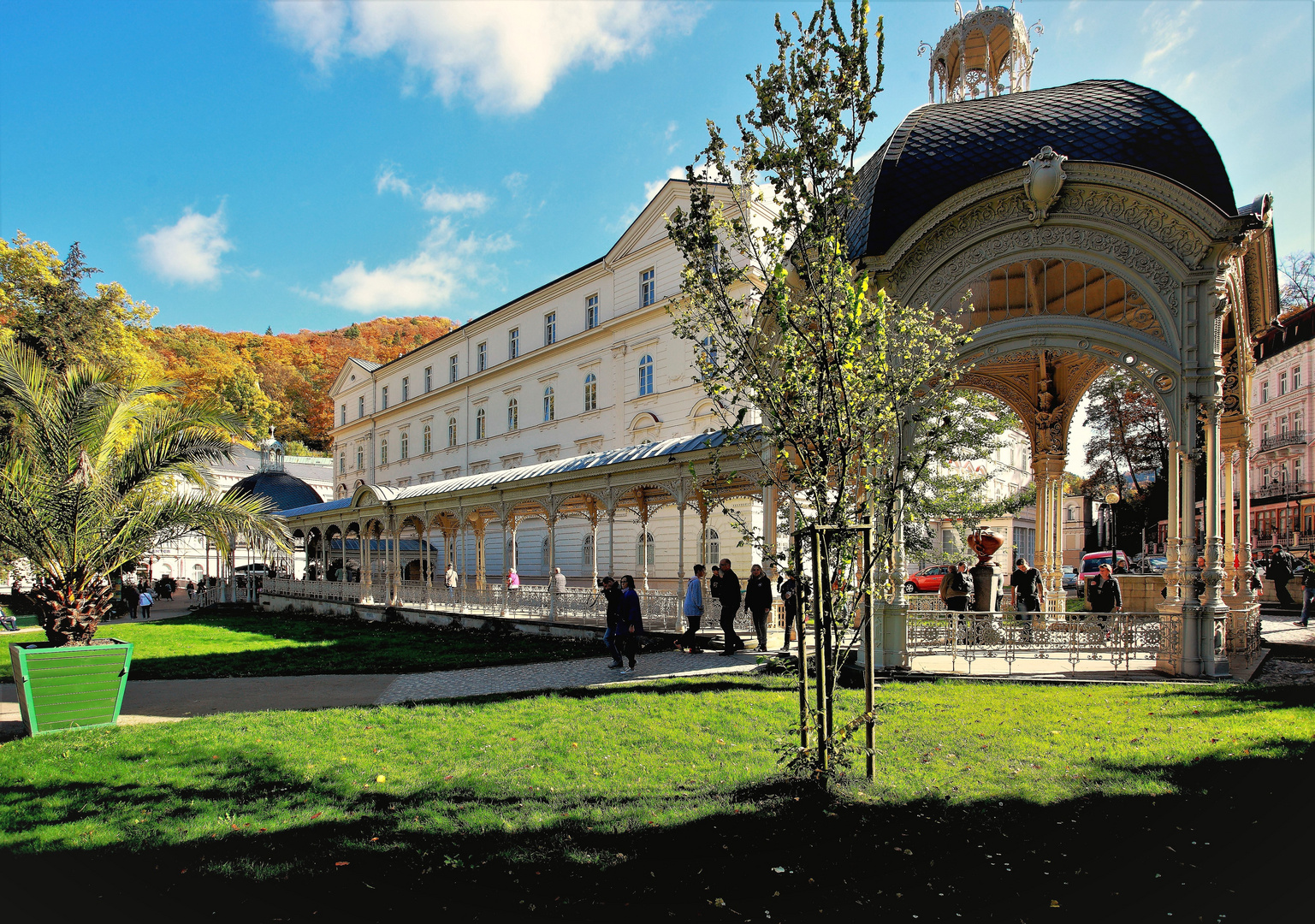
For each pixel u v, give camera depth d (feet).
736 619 45.42
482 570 85.10
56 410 30.63
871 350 18.15
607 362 118.62
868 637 17.69
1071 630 32.24
